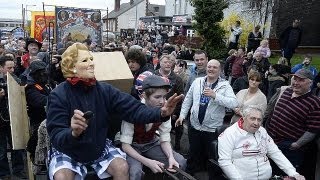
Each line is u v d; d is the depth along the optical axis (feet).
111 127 10.41
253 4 72.49
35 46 25.59
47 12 50.49
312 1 79.36
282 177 11.94
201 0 52.26
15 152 17.24
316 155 14.51
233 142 11.89
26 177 17.39
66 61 9.19
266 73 25.08
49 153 10.08
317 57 61.00
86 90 9.30
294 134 13.96
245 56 35.35
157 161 10.23
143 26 115.65
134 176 9.77
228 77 36.81
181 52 49.67
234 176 11.54
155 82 9.98
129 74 12.25
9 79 11.64
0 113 16.21
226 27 66.03
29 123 13.58
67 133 8.33
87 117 7.89
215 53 51.34
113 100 9.77
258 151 11.93
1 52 27.32
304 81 13.60
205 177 16.29
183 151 20.48
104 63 12.48
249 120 11.73
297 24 46.85
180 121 16.44
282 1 75.41
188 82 20.02
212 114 15.78
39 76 14.71
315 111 13.61
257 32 49.80
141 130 10.68
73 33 38.91
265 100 16.88
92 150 9.16
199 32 52.70
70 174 8.98
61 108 8.96
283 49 47.29
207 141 16.02
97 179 9.57
